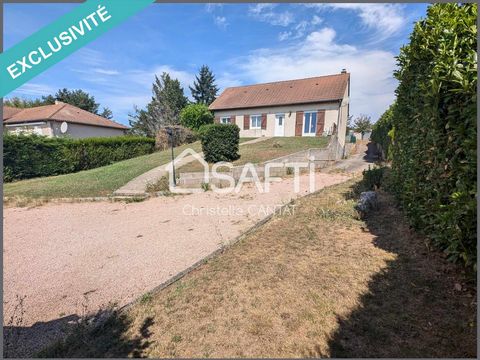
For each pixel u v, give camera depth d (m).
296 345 2.12
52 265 3.87
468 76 2.31
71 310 2.80
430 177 3.05
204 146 11.59
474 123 2.24
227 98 25.59
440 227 2.80
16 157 12.31
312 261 3.44
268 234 4.50
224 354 2.08
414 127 3.81
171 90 40.34
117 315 2.61
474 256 2.34
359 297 2.65
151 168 11.40
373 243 3.83
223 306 2.64
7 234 5.24
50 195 8.25
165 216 6.15
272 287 2.91
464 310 2.31
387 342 2.08
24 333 2.46
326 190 7.61
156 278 3.35
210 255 3.83
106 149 16.31
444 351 1.95
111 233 5.16
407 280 2.84
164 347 2.18
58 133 20.55
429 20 3.23
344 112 20.81
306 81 23.05
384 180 7.41
